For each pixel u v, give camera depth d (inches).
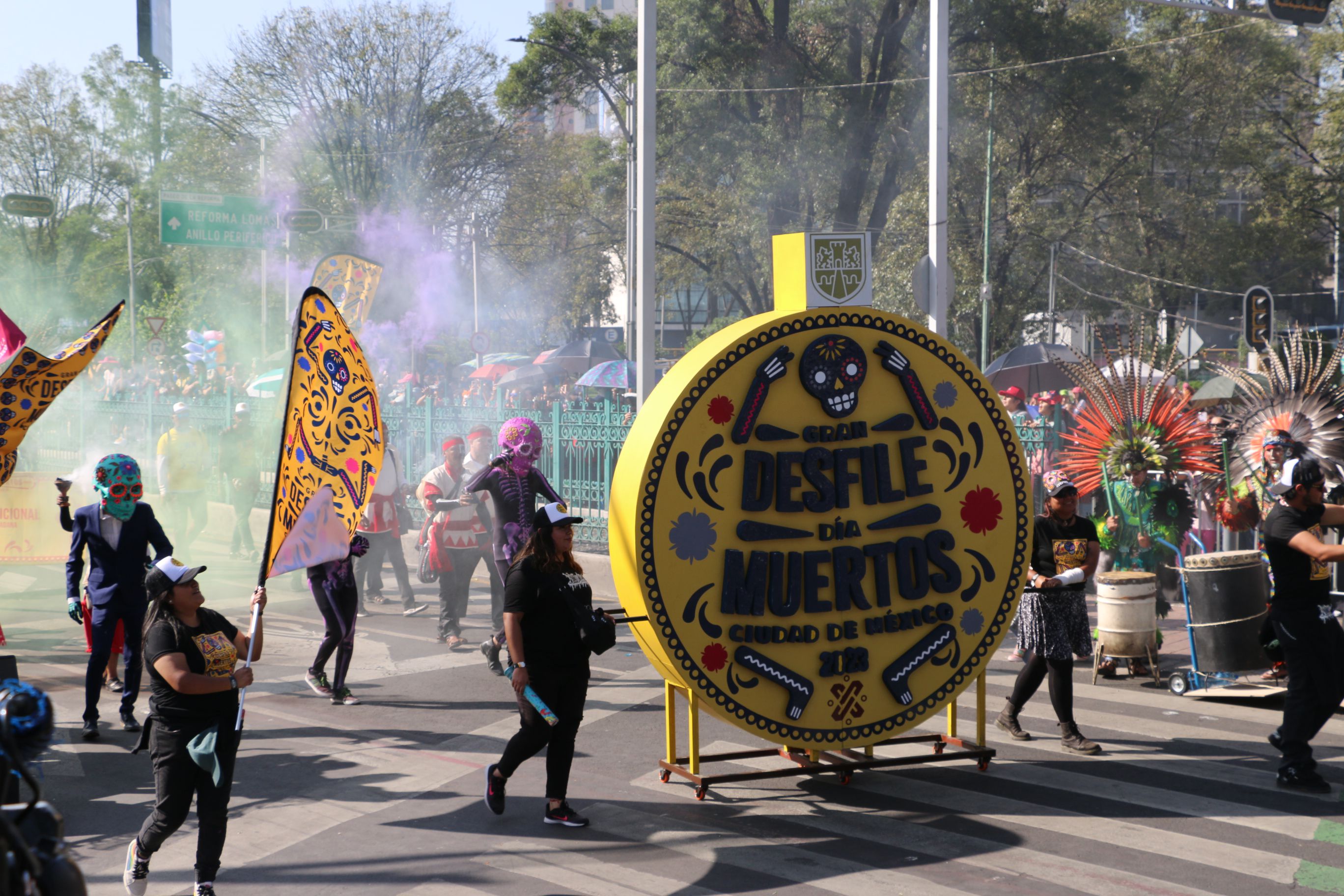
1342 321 2519.7
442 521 399.5
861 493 253.1
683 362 251.1
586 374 937.5
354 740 295.1
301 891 201.3
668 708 259.6
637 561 236.7
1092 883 203.0
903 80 1320.1
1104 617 354.9
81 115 2341.3
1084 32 1360.7
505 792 247.4
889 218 1414.9
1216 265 1706.4
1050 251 1539.1
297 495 213.8
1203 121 1701.5
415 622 460.1
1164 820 234.8
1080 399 612.4
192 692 190.1
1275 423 399.5
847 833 228.7
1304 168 1886.1
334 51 1660.9
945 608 259.3
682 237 1587.1
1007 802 246.4
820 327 249.8
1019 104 1398.9
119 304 325.4
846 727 252.2
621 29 1545.3
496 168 1790.1
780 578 246.2
